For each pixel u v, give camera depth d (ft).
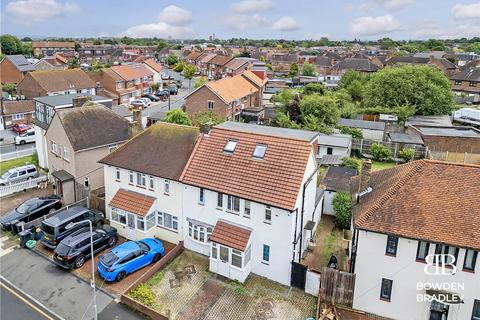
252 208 86.79
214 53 540.11
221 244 86.48
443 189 76.02
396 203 76.02
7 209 117.29
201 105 222.48
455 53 599.57
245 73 277.44
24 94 246.06
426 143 182.50
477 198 73.31
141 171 101.86
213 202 92.27
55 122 124.98
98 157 126.41
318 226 114.42
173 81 397.60
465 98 320.91
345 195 114.11
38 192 130.52
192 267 91.61
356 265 77.15
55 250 90.07
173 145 106.01
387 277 75.36
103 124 131.03
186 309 78.13
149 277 87.10
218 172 93.50
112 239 99.81
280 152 91.40
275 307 79.36
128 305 78.95
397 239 73.05
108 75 280.51
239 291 83.76
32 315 75.87
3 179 132.46
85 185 124.67
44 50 573.74
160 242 97.45
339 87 342.44
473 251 68.90
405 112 233.76
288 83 369.09
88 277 87.71
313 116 203.10
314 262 95.35
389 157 184.03
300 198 86.99
